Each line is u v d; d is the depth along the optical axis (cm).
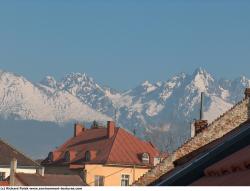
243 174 4600
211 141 7738
